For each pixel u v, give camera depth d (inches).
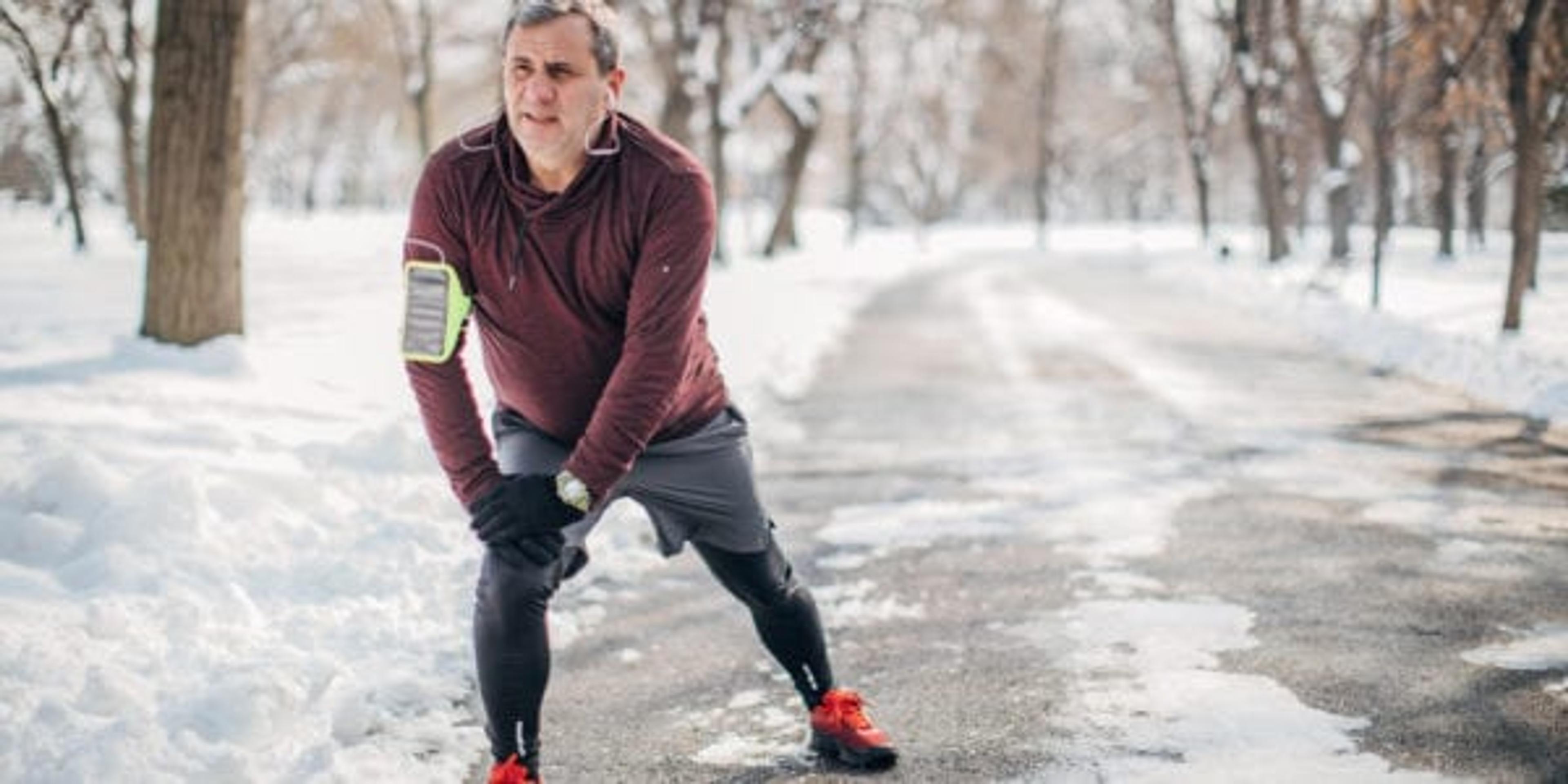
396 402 309.7
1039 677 148.1
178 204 343.9
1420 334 490.0
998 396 380.5
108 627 148.5
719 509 110.8
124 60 883.4
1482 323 527.2
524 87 90.1
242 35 347.3
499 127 95.3
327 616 161.3
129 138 911.7
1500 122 697.6
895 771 121.7
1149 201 3363.7
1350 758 122.7
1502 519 223.6
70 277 629.9
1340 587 183.5
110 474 191.6
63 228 1188.5
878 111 1899.6
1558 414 337.7
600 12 92.1
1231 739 128.2
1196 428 320.5
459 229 96.7
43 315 449.4
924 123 2154.3
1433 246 1289.4
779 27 1060.5
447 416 97.8
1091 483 256.2
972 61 1894.7
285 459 236.1
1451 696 139.4
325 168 2837.1
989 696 141.9
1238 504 236.5
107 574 165.3
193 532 180.7
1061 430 320.5
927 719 135.6
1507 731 129.3
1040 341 541.6
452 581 179.8
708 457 109.0
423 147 1250.0
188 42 341.7
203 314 346.9
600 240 95.3
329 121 2228.1
